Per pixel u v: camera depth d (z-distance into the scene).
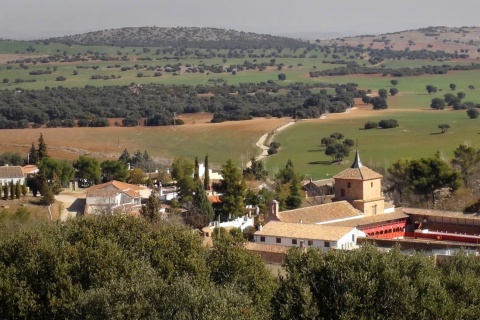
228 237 104.69
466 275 87.62
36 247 96.50
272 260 136.88
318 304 84.19
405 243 142.00
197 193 193.12
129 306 78.25
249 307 80.50
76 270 93.50
